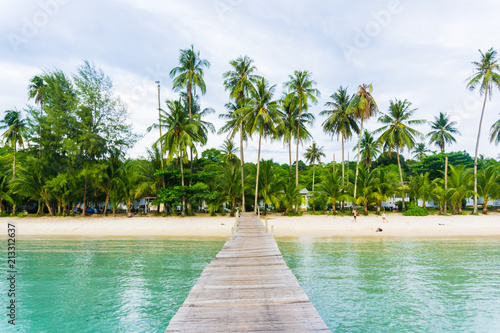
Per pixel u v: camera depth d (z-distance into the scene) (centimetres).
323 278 1390
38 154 4109
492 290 1229
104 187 3981
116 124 4234
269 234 2166
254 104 3931
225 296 860
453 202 4150
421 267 1575
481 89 4084
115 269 1571
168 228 3030
